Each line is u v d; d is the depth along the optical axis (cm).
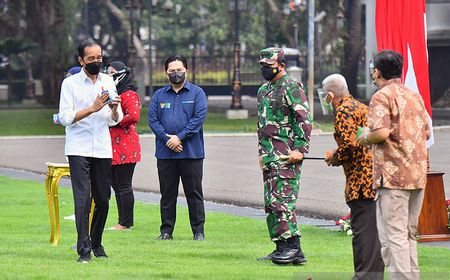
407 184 1109
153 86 8456
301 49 9025
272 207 1334
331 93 1202
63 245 1516
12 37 7738
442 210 1588
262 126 1345
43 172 2984
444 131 4538
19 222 1825
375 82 1143
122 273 1238
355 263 1198
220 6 9912
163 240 1593
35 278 1201
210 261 1359
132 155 1716
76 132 1343
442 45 6125
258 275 1228
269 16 8956
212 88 8700
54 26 7519
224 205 2152
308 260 1369
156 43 10050
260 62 1334
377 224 1145
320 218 1930
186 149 1603
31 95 8075
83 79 1353
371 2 6575
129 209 1736
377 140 1106
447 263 1346
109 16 9188
